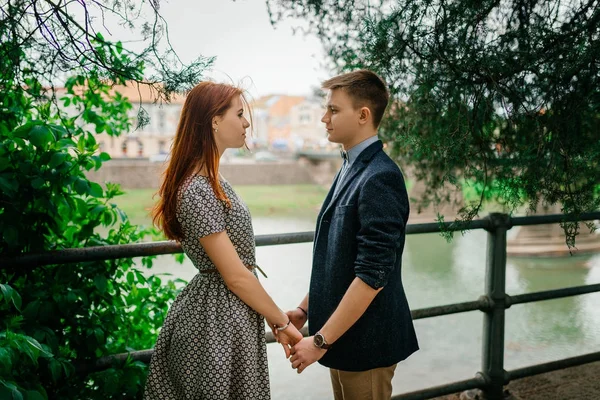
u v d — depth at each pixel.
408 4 2.33
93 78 2.02
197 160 1.55
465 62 2.26
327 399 4.81
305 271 10.53
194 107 1.56
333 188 1.77
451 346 6.62
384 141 3.40
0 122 1.99
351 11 2.71
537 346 6.32
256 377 1.59
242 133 1.61
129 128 2.71
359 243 1.54
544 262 11.32
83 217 2.23
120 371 1.96
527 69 2.26
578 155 2.23
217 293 1.58
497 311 2.58
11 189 1.81
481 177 2.61
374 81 1.64
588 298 8.37
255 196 35.81
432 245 14.15
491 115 2.50
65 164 1.94
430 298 9.37
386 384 1.72
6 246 1.97
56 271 2.09
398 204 1.54
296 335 1.59
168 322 1.62
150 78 1.75
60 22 1.74
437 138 2.54
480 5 2.33
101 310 2.29
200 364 1.55
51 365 1.73
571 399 2.76
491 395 2.65
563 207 2.22
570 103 2.22
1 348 1.43
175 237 1.58
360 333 1.63
